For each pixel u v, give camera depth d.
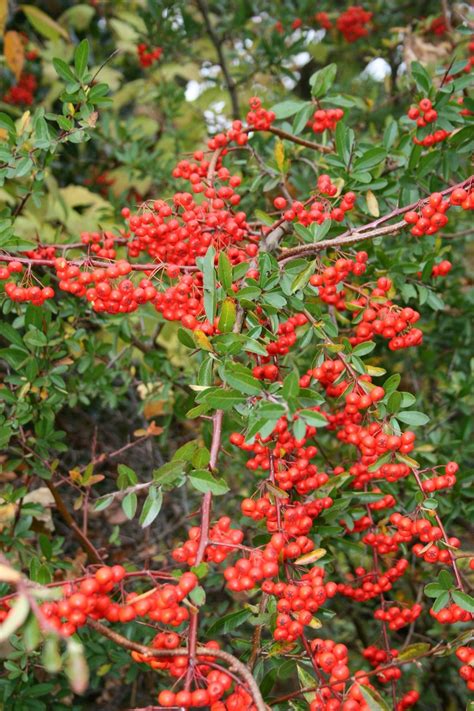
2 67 1.70
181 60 1.58
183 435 1.42
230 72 1.63
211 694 0.65
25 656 0.85
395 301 1.15
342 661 0.72
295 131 0.99
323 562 0.84
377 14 1.68
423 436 1.10
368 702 0.69
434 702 1.22
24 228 1.33
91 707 1.14
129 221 0.85
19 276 0.91
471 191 0.82
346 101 0.99
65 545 1.22
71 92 0.86
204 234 0.84
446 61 1.23
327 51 1.76
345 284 0.87
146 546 1.17
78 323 1.06
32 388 0.95
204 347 0.74
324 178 0.86
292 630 0.71
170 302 0.81
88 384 1.05
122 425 1.38
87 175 1.71
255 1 1.54
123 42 1.84
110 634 0.66
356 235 0.82
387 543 0.88
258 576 0.69
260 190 1.17
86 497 0.98
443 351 1.25
